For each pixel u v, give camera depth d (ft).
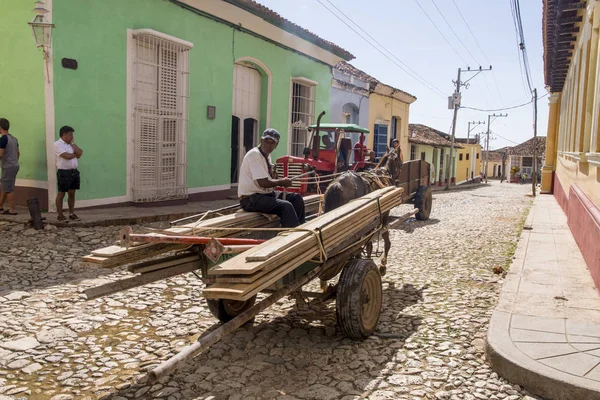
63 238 26.76
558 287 20.11
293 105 55.72
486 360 14.26
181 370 13.79
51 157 30.50
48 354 14.53
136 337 15.99
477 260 27.68
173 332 16.44
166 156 38.47
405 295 20.93
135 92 35.42
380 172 30.35
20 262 23.08
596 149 25.16
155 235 12.43
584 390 11.63
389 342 15.79
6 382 12.94
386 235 22.84
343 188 22.44
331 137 36.94
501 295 18.94
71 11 30.68
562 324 15.65
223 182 45.03
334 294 16.55
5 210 29.91
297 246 13.25
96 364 14.07
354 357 14.62
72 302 18.85
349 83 68.80
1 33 31.32
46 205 30.96
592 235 22.41
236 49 45.06
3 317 17.07
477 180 188.65
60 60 30.37
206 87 41.86
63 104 30.83
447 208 55.77
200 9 40.19
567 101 49.93
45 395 12.37
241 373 13.64
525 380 12.60
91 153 32.76
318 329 17.04
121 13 33.88
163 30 37.24
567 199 41.78
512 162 209.26
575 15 34.47
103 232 28.53
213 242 11.72
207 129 42.42
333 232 15.30
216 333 10.78
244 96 48.52
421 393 12.48
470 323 17.43
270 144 17.85
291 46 52.70
